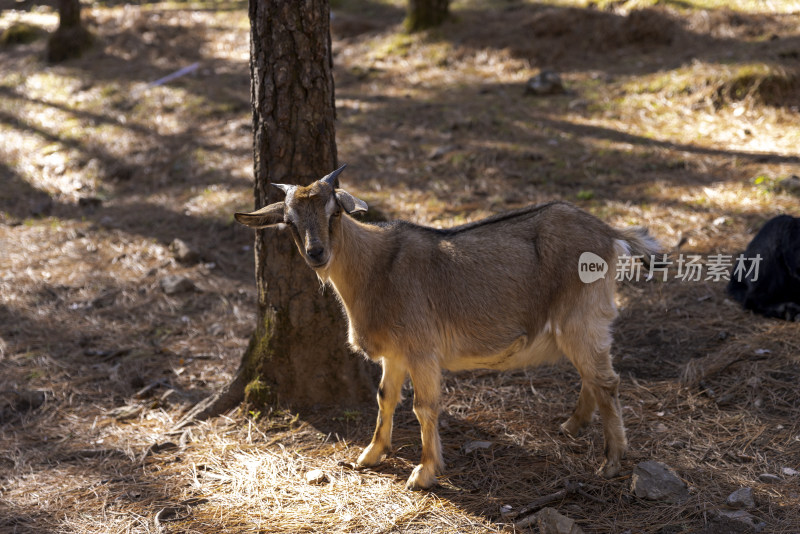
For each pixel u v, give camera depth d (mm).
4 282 7270
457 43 12203
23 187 9805
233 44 13523
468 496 4047
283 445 4711
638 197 7520
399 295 4160
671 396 4871
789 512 3695
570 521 3551
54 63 13719
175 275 7195
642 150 8508
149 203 8922
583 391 4504
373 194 8102
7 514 4074
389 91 11141
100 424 5098
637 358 5383
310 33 4711
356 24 13539
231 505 4066
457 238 4320
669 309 5883
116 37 14344
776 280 5559
